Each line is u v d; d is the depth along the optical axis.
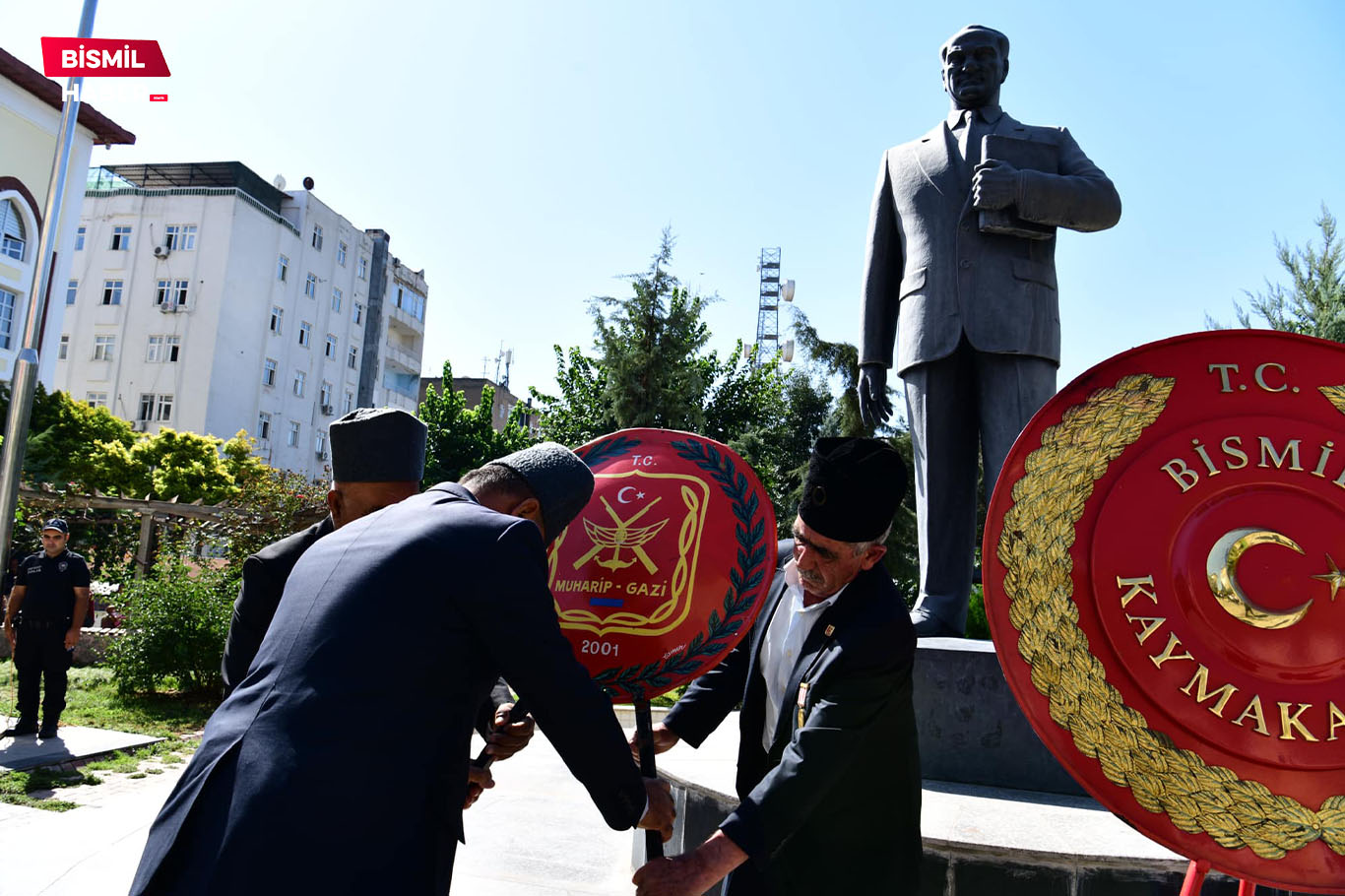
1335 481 1.61
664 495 2.11
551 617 1.57
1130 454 1.69
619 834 4.55
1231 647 1.59
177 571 9.33
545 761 6.66
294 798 1.37
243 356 35.47
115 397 34.16
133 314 34.59
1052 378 4.56
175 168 36.88
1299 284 21.05
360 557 1.57
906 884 1.85
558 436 17.09
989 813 3.23
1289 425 1.65
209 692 9.03
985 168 4.31
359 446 2.15
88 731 7.00
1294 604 1.58
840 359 17.53
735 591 2.00
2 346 21.08
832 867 1.83
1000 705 3.75
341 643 1.48
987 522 1.67
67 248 22.41
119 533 14.87
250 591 2.25
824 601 1.93
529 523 1.65
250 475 11.16
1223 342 1.71
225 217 34.75
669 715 2.30
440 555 1.54
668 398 15.26
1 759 5.80
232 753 1.44
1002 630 1.64
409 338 49.97
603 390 16.16
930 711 3.82
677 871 1.63
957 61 4.69
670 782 3.78
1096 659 1.62
